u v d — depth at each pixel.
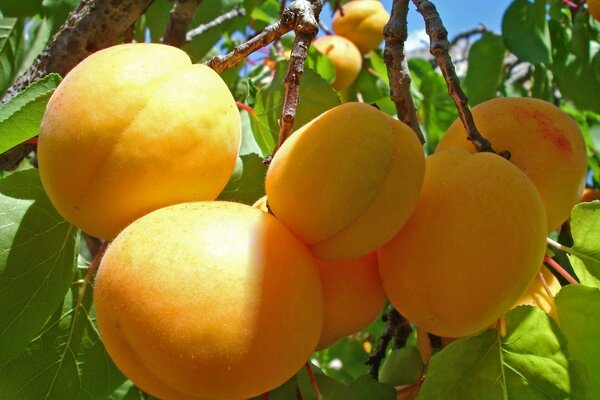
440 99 0.45
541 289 0.24
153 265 0.18
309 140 0.19
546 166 0.24
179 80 0.20
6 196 0.24
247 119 0.33
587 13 0.43
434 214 0.20
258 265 0.18
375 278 0.22
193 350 0.17
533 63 0.40
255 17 0.53
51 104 0.20
